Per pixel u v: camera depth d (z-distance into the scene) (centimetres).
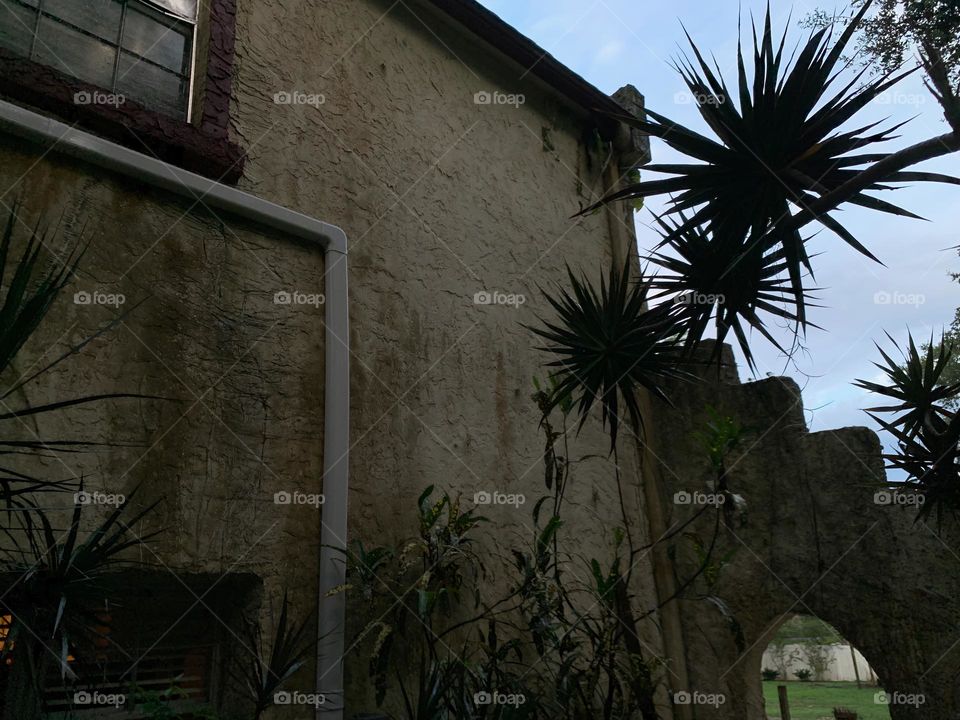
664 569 515
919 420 399
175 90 359
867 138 324
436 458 401
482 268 477
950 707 389
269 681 248
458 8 504
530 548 435
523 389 475
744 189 356
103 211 287
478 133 516
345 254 371
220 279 319
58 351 259
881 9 390
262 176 360
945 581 407
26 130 268
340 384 346
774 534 481
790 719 1096
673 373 419
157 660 272
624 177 636
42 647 189
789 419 496
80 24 333
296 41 405
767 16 329
